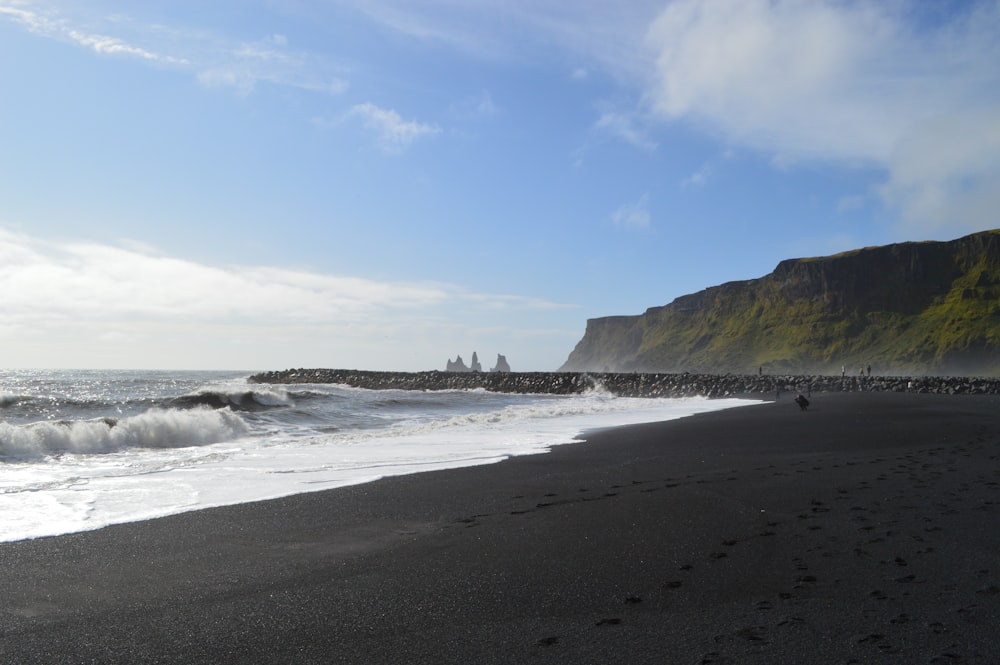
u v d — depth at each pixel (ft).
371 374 244.42
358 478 33.81
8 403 69.46
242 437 53.11
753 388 164.25
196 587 17.02
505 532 22.40
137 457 40.88
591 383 189.06
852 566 17.81
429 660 12.59
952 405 91.45
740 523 22.88
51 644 13.42
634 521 23.53
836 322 527.40
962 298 482.28
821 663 12.11
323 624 14.46
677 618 14.52
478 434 56.90
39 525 23.66
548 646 13.15
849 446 44.09
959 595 15.49
